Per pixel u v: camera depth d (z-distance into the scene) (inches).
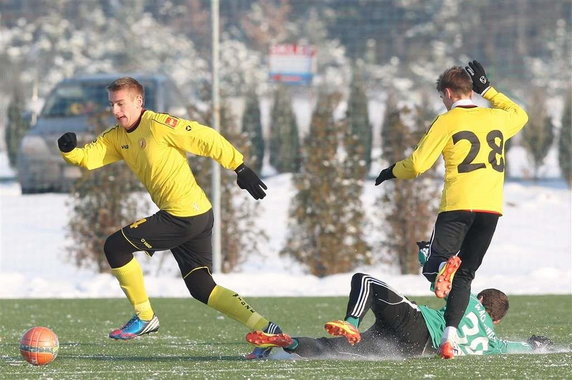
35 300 1298.0
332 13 6496.1
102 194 1573.6
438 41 6112.2
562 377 614.5
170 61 6141.7
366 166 1588.3
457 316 705.0
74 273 1617.9
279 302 1261.1
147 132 726.5
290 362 701.3
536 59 5629.9
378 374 629.9
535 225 2071.9
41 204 2258.9
